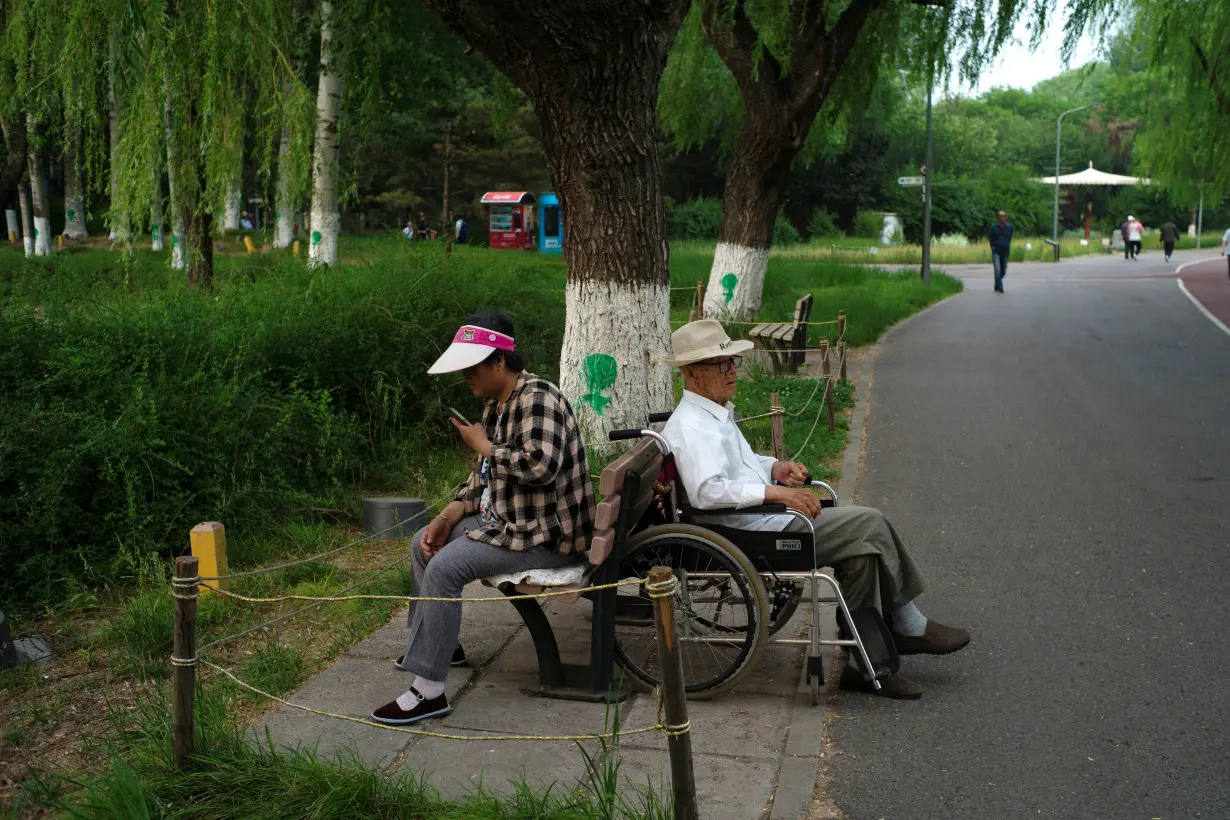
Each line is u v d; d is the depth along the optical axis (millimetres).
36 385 6711
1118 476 8586
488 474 4715
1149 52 20500
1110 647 5223
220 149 10430
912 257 44438
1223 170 24703
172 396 7020
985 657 5152
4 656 4996
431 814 3594
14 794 3814
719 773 3977
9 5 9750
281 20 10570
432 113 44906
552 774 3943
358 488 8102
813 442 9828
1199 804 3775
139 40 9227
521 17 7277
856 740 4305
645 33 7613
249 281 11266
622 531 4484
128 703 4609
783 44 15500
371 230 47688
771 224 16719
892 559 4680
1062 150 92875
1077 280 33094
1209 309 22297
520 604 4609
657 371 8219
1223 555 6570
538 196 46469
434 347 9258
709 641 4652
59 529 6117
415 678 4652
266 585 6070
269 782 3738
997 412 11352
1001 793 3875
